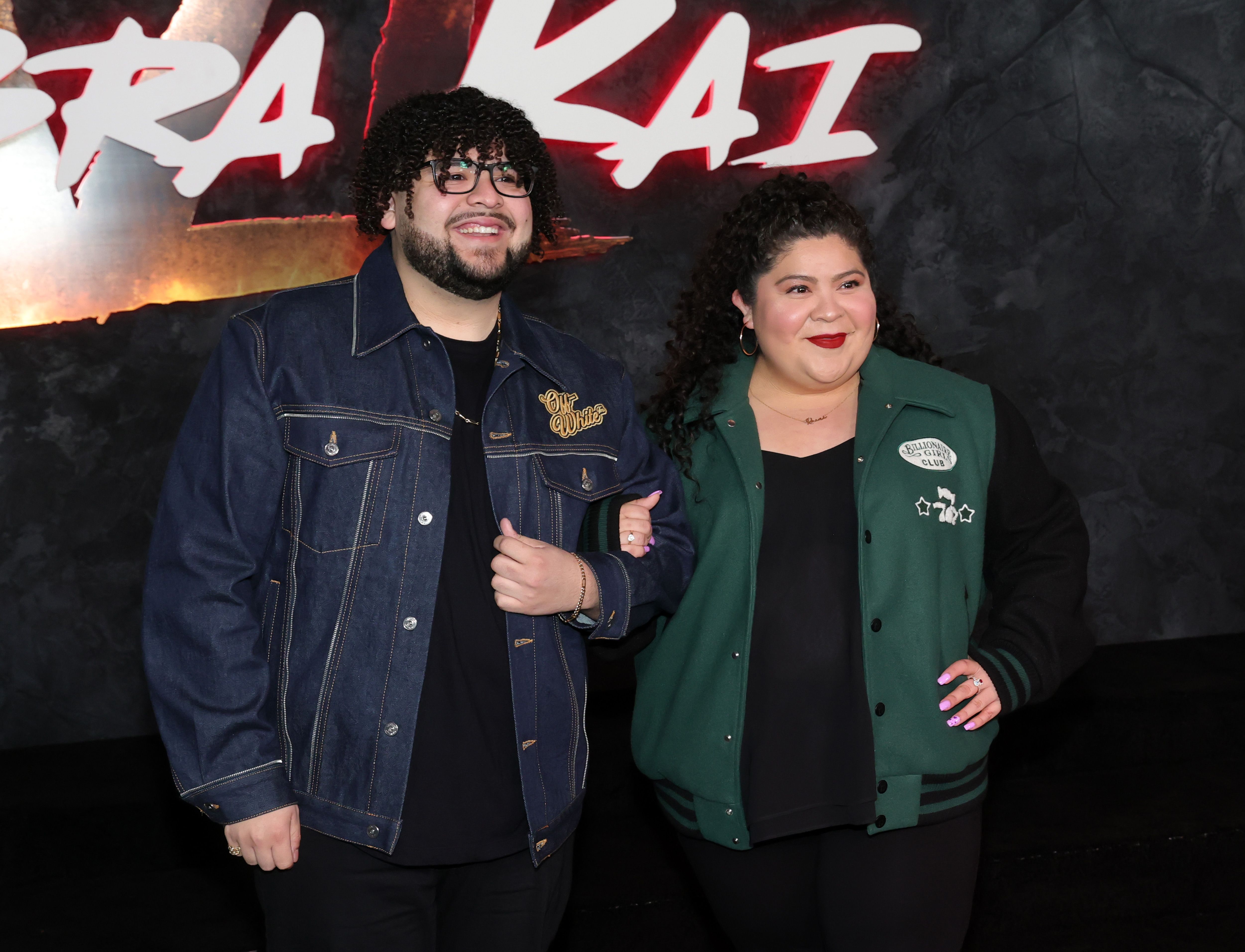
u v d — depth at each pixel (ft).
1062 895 9.71
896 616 5.70
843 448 5.92
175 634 4.82
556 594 5.18
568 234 12.05
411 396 5.21
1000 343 13.10
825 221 5.66
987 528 6.20
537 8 11.62
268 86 11.22
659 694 6.22
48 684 11.37
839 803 5.61
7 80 10.74
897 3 12.50
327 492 5.03
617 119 11.91
